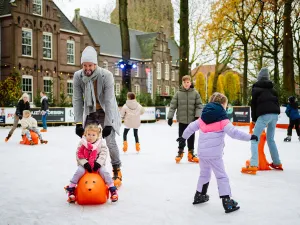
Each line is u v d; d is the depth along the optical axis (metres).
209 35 31.64
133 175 6.12
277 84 21.03
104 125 5.20
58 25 34.00
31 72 31.81
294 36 31.23
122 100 23.53
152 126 20.97
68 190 4.39
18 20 30.75
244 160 7.70
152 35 50.88
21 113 12.02
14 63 30.36
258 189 5.09
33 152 9.19
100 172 4.47
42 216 3.89
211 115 4.19
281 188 5.15
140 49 50.31
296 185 5.34
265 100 6.40
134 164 7.27
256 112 6.45
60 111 22.28
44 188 5.20
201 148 4.21
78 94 5.23
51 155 8.62
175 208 4.18
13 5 30.27
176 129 18.17
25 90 31.36
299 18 28.06
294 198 4.60
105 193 4.38
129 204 4.35
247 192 4.91
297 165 7.14
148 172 6.39
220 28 30.59
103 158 4.46
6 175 6.15
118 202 4.44
